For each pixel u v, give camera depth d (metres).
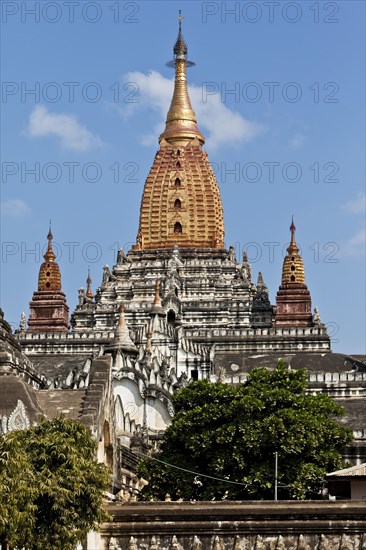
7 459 93.00
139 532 105.62
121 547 105.56
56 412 115.56
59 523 96.44
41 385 135.50
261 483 131.00
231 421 136.50
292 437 133.12
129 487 138.00
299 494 130.62
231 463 134.00
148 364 193.38
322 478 131.50
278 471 132.75
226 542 104.50
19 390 116.38
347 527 103.44
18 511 91.69
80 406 116.25
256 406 135.88
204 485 134.12
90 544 104.06
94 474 99.50
